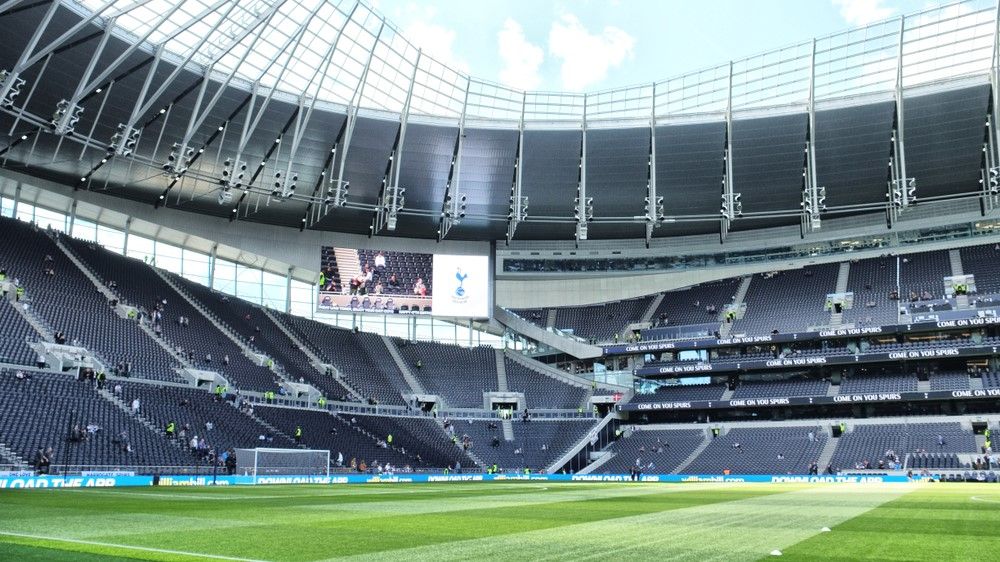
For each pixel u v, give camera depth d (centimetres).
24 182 5312
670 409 6500
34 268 5006
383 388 6488
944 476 4919
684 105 5806
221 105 5153
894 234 6700
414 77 5447
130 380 4638
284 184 5366
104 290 5334
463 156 5950
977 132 5509
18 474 3108
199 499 2359
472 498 2666
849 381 6191
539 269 7131
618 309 7494
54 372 4234
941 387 5784
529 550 1105
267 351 6034
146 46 4575
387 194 5778
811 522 1617
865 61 5403
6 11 3997
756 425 6253
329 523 1526
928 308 6075
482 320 7144
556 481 5141
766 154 5800
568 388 6981
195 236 6244
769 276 7212
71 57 4447
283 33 4803
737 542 1212
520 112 5884
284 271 6894
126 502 2120
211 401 4934
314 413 5634
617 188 6191
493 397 6775
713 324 6788
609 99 5850
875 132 5572
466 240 7106
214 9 4225
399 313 6644
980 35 5100
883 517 1764
